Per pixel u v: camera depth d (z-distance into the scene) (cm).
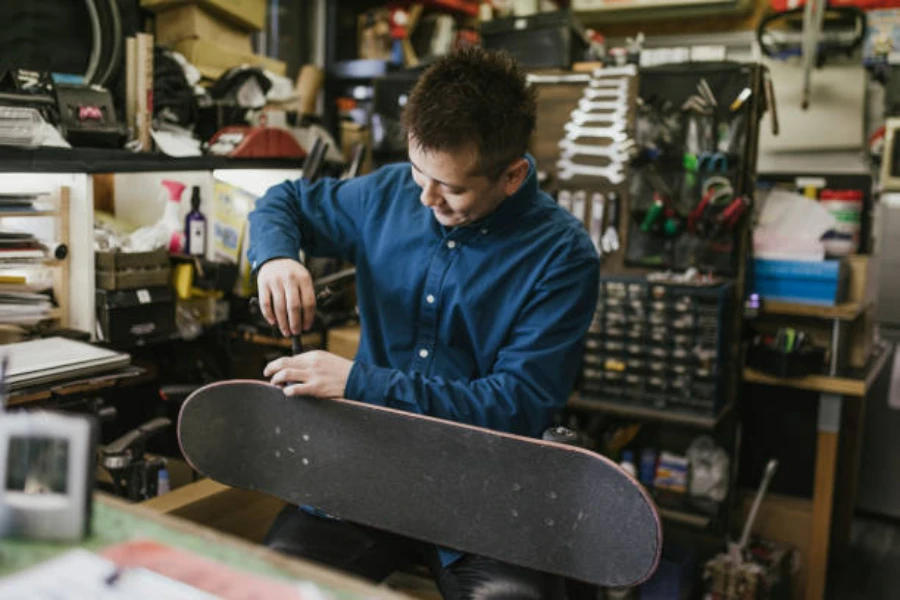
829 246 315
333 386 133
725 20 407
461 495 126
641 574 116
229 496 206
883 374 373
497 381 145
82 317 216
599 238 311
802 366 288
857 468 357
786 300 298
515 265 150
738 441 320
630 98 302
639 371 288
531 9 376
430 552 154
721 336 277
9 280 204
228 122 280
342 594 81
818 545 298
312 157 226
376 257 160
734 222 281
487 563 143
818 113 380
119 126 232
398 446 129
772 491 329
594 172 311
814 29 359
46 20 251
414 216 159
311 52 415
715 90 283
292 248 152
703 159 285
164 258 234
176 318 248
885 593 317
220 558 86
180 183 258
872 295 328
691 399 282
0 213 196
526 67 331
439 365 157
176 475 240
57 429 87
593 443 303
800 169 393
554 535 121
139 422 266
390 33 410
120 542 88
